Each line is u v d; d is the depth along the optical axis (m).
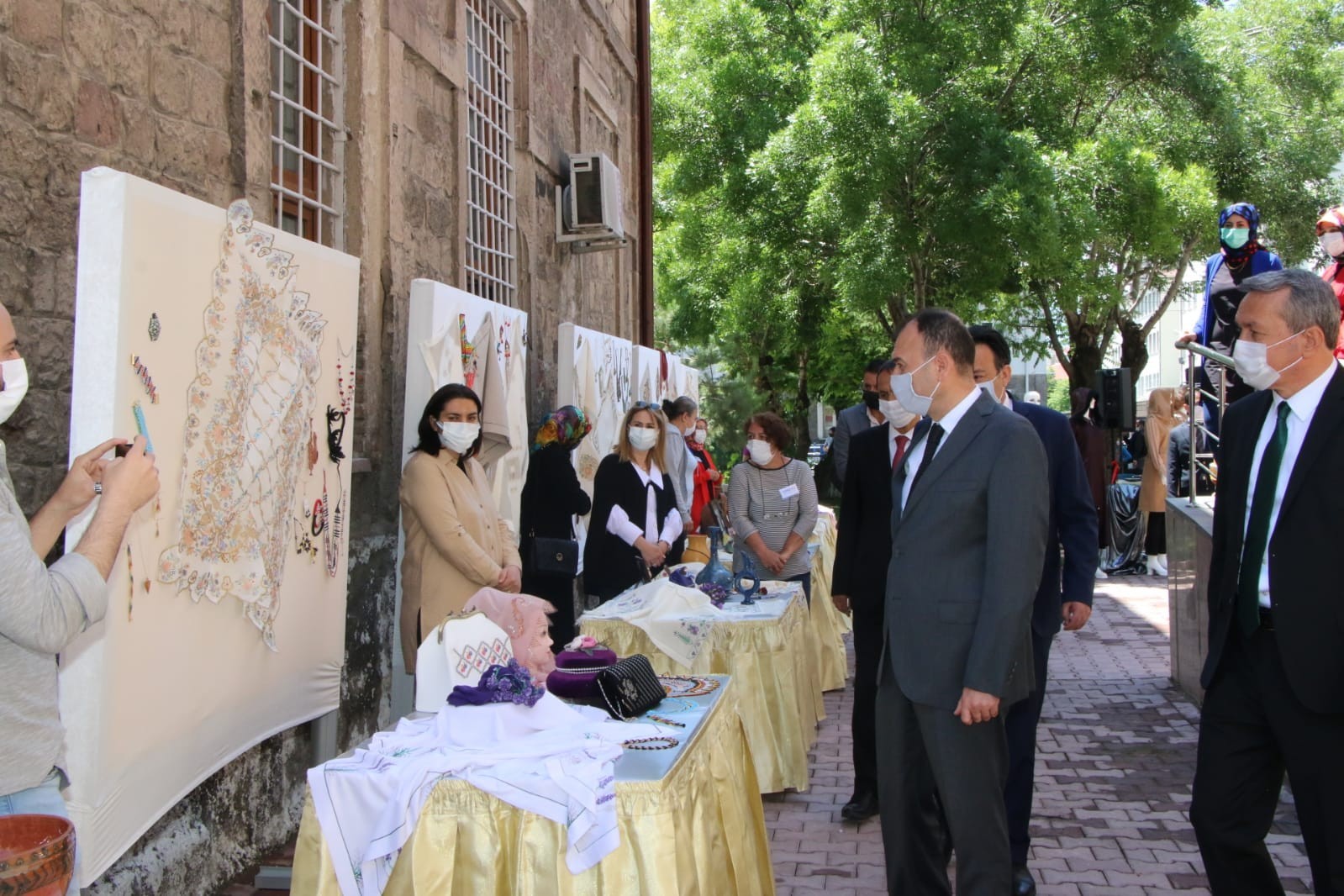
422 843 3.09
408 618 5.43
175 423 3.81
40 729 2.58
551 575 6.55
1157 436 13.72
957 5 18.89
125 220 3.50
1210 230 21.19
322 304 4.87
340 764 3.26
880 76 18.11
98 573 2.56
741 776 4.10
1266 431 3.46
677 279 25.17
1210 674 3.51
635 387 11.48
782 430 6.93
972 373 3.73
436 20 7.30
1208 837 3.48
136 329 3.57
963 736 3.58
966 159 18.48
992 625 3.43
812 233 20.28
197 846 4.36
